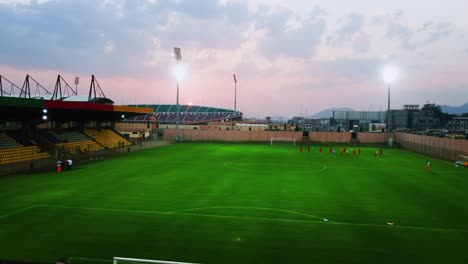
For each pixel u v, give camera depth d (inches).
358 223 666.8
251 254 511.8
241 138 2950.3
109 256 498.9
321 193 929.5
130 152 2014.0
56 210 734.5
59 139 1921.8
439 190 985.5
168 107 6092.5
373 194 924.6
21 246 533.3
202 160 1652.3
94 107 1622.8
